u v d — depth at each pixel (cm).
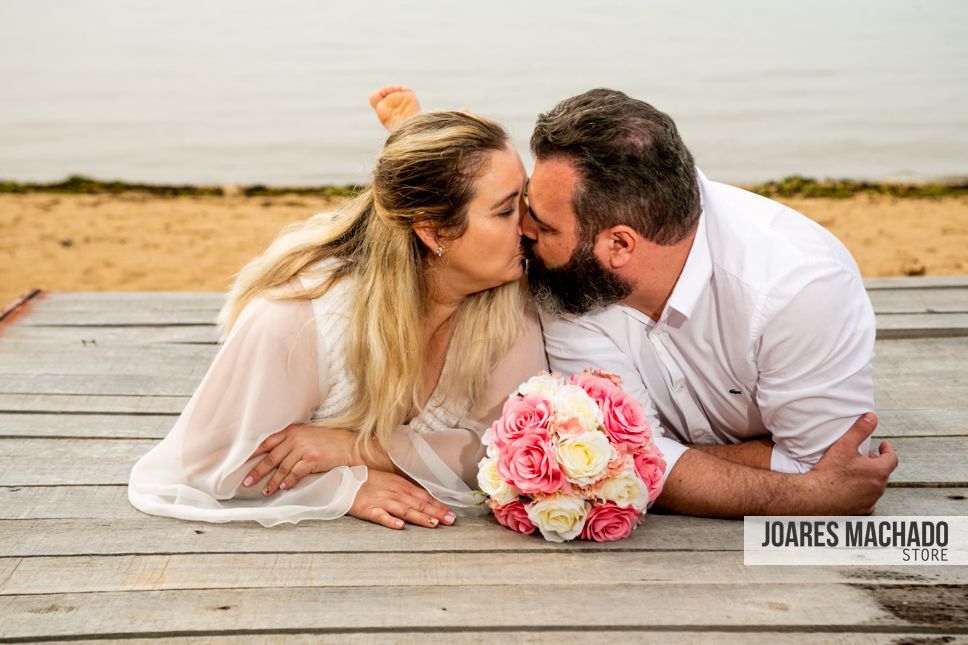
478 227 225
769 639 193
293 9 1474
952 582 212
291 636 194
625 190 220
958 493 256
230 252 703
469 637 194
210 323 381
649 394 258
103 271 668
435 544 229
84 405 307
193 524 238
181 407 307
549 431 219
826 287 226
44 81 1177
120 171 903
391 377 240
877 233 720
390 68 1210
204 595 207
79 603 204
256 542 229
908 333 362
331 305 243
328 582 212
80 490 254
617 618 199
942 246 689
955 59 1213
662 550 225
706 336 242
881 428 292
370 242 240
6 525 236
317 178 879
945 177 853
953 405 307
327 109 1078
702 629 196
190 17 1443
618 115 221
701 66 1209
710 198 236
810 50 1264
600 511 221
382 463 249
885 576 215
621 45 1297
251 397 243
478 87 1130
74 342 359
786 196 813
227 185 866
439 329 250
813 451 242
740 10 1453
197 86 1162
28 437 285
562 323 253
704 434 265
